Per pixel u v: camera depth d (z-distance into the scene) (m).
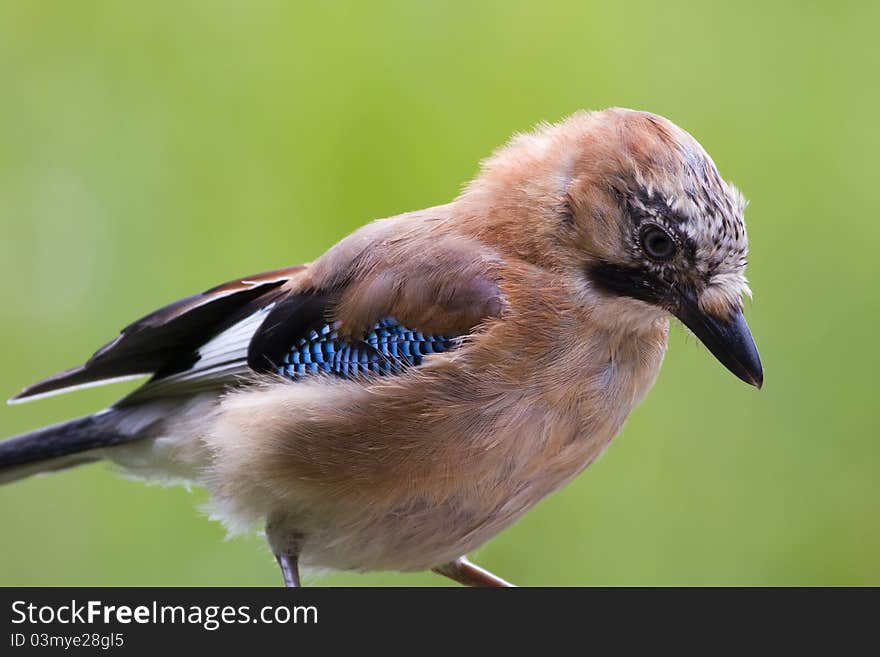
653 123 8.22
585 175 8.22
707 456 11.05
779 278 11.50
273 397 8.57
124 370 9.52
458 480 8.23
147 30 12.03
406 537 8.54
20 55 11.98
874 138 11.84
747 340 7.99
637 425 11.20
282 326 8.85
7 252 11.59
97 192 11.70
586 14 12.18
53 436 9.61
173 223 11.59
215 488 8.91
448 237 8.61
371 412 8.21
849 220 11.62
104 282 11.54
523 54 12.07
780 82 12.02
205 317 9.32
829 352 11.18
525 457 8.24
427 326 8.39
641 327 8.36
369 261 8.67
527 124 11.91
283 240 11.53
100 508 11.00
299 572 8.87
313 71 11.91
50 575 10.82
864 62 12.02
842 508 10.81
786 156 11.81
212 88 11.91
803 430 11.03
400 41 12.02
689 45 12.16
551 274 8.30
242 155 11.74
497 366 8.16
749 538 10.79
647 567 10.77
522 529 10.96
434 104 11.93
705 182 7.97
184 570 10.88
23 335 11.41
